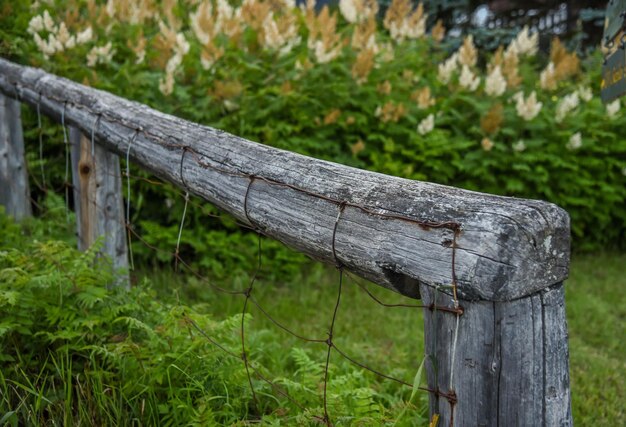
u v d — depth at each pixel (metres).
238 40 5.49
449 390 1.36
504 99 6.10
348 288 4.77
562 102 5.68
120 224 3.32
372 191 1.56
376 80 5.66
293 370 3.15
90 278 2.57
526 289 1.25
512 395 1.28
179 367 2.32
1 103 4.30
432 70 6.75
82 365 2.46
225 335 2.59
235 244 4.82
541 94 6.47
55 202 4.50
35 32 5.12
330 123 5.20
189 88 5.00
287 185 1.81
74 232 4.08
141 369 2.31
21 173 4.43
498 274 1.22
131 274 3.69
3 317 2.44
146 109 2.84
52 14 5.63
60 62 5.10
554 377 1.31
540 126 5.62
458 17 11.76
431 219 1.35
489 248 1.23
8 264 2.93
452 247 1.29
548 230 1.25
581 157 5.75
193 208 4.79
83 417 2.16
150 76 5.07
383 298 4.59
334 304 4.42
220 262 4.78
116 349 2.24
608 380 3.37
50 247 2.73
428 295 1.38
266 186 1.91
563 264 1.29
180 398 2.26
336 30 7.14
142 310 2.61
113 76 5.20
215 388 2.31
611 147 5.79
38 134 4.84
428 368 1.42
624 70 3.00
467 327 1.31
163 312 2.67
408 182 1.54
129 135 2.73
